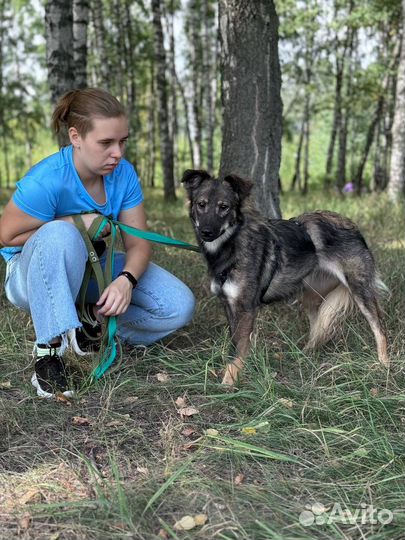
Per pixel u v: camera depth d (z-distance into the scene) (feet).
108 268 11.22
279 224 13.37
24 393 10.80
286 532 7.03
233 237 12.42
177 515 7.39
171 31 79.71
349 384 10.92
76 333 11.92
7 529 7.07
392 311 14.96
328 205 40.50
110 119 10.01
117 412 10.18
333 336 13.33
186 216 37.45
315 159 140.56
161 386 10.96
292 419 9.66
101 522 7.16
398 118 45.21
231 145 18.86
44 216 10.71
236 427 9.57
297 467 8.56
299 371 11.62
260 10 18.01
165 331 12.71
